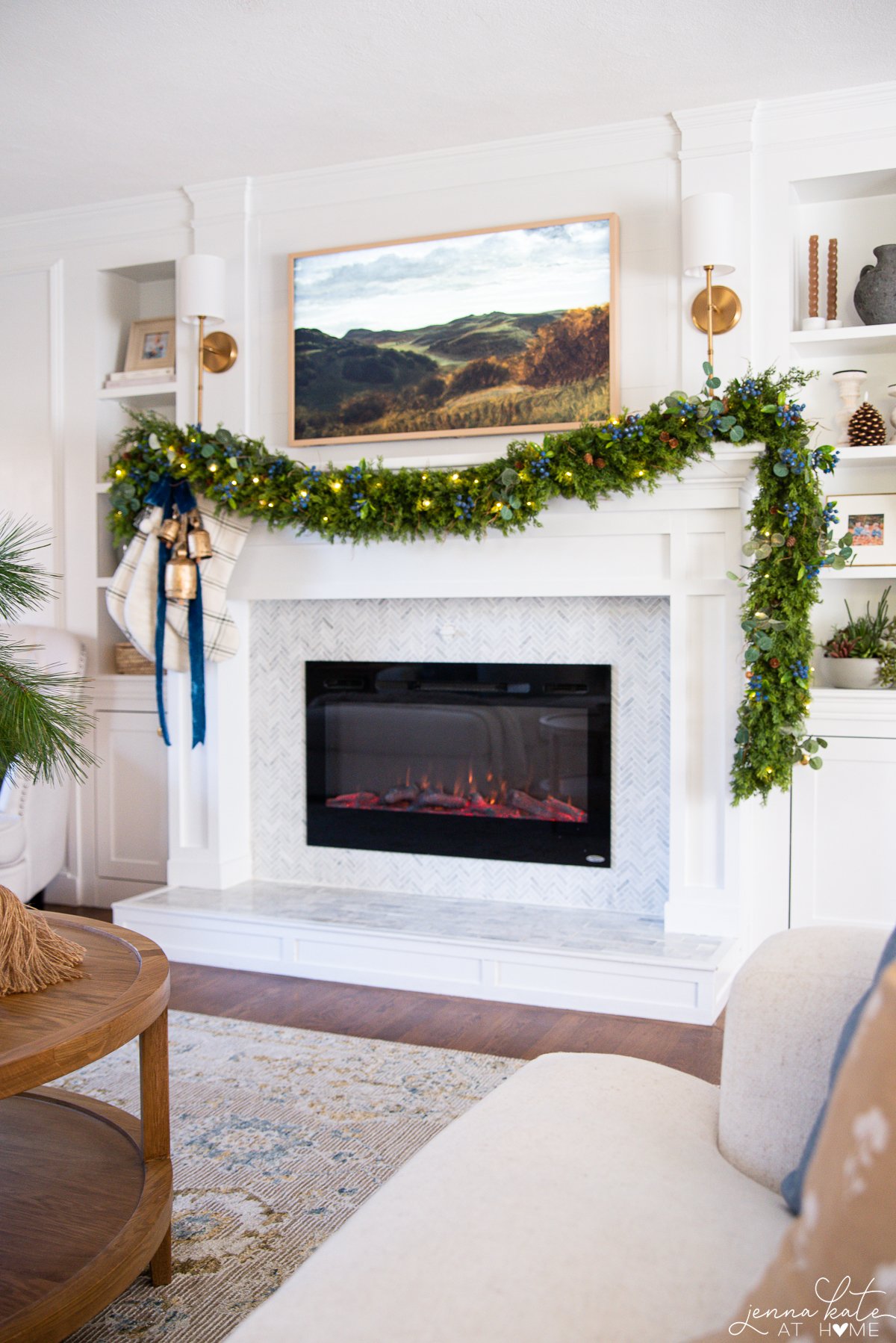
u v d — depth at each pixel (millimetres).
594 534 3391
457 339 3637
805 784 3303
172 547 3760
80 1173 1856
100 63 3070
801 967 1428
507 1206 1210
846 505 3383
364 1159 2279
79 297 4355
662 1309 1039
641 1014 3119
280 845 4098
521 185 3594
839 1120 867
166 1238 1815
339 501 3510
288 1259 1901
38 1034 1551
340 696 3973
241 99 3295
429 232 3709
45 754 1894
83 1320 1506
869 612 3521
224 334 3928
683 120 3361
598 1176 1280
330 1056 2848
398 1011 3193
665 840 3553
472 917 3561
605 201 3504
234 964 3617
